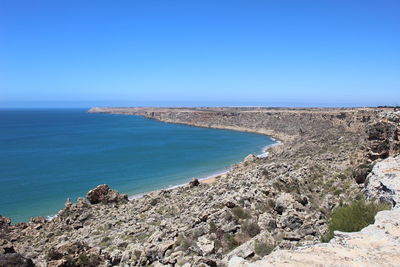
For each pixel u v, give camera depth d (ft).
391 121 108.78
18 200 199.21
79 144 483.51
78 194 213.46
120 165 316.40
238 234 72.18
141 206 147.54
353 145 214.90
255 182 130.82
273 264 37.86
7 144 482.69
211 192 133.18
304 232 69.77
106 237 99.86
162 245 71.46
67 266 64.64
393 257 37.88
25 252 94.89
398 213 50.39
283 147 356.79
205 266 55.67
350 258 38.37
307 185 110.42
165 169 296.71
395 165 77.51
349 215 60.39
